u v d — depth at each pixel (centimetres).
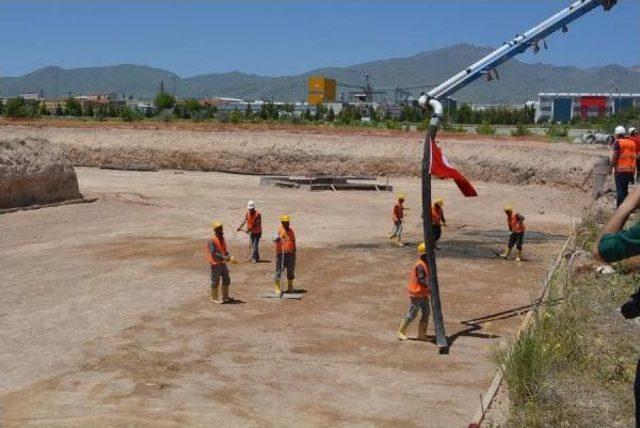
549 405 823
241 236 2272
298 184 3728
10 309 1414
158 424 898
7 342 1217
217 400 980
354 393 1006
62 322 1330
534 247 2147
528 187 3969
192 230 2362
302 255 1975
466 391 1012
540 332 984
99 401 975
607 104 14462
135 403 969
